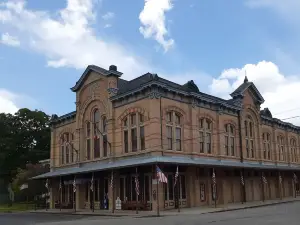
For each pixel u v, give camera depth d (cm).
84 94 3981
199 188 3403
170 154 3169
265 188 4488
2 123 6275
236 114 4122
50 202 4372
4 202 6256
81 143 3950
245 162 4091
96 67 3759
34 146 6575
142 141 3219
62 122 4412
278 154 4944
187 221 2014
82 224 2097
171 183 3169
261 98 4528
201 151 3559
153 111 3095
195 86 3684
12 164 6356
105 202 3466
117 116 3478
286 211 2542
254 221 1884
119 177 3375
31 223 2417
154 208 2938
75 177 3688
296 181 5169
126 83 3766
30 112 6519
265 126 4766
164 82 3206
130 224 1967
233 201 3822
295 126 5422
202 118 3625
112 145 3456
